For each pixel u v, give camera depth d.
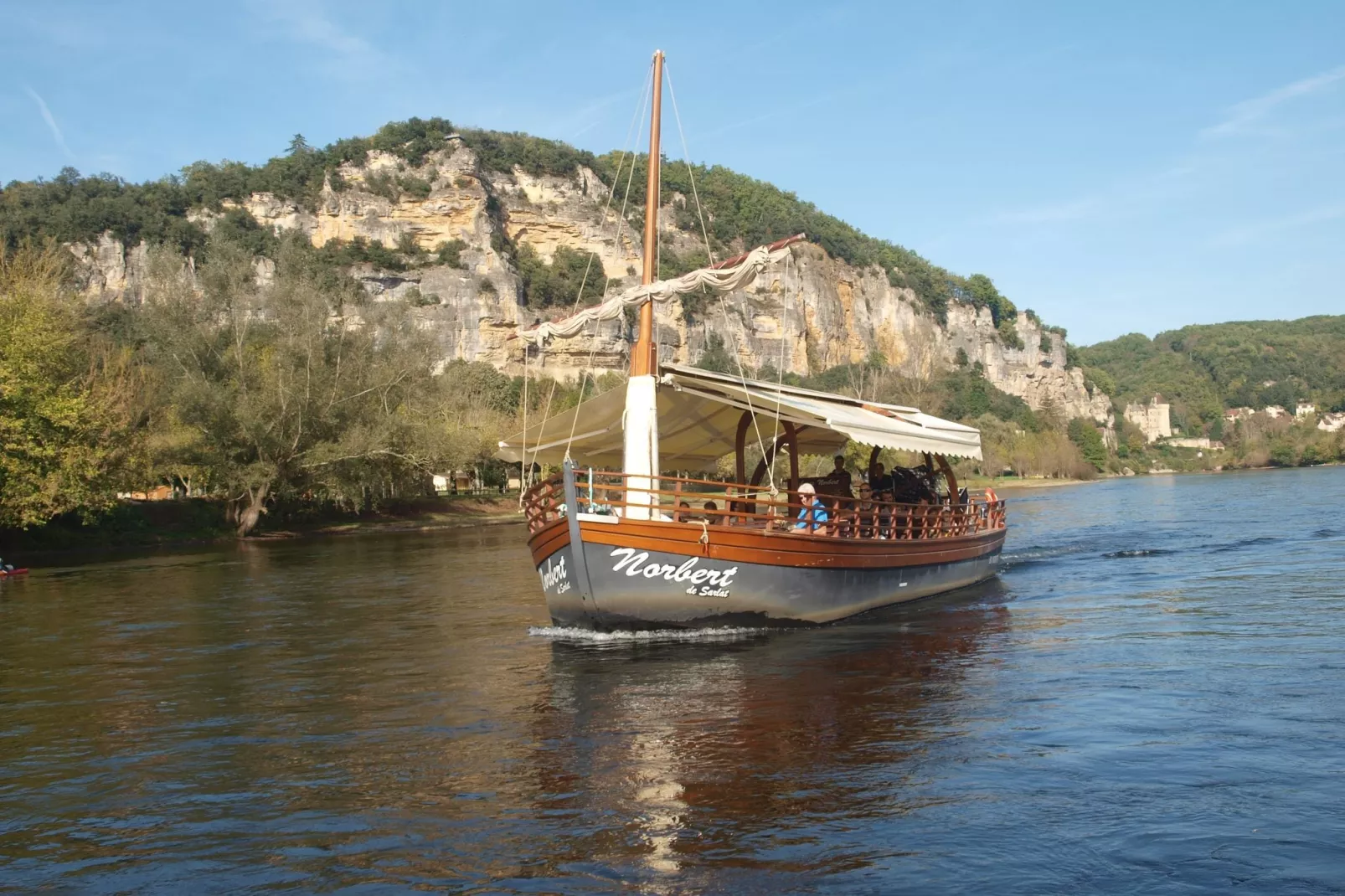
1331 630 14.00
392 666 13.86
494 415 82.44
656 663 13.06
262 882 6.52
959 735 9.15
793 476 17.06
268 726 10.62
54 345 39.84
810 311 194.00
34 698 12.66
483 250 165.38
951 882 6.14
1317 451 168.12
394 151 175.38
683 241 193.25
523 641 15.42
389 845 7.03
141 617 20.45
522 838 7.04
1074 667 12.02
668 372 15.55
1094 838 6.71
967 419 142.62
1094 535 34.81
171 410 52.72
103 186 163.38
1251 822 6.89
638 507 14.28
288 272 59.03
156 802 8.20
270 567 32.69
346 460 54.66
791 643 14.34
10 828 7.70
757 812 7.36
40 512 38.09
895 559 17.67
